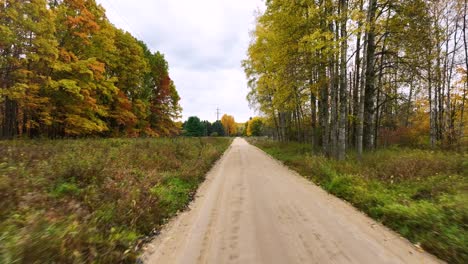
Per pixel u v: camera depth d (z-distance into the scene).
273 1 12.61
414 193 6.09
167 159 11.59
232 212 5.65
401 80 12.15
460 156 9.48
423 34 10.45
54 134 19.00
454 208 4.55
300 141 25.67
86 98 17.50
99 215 4.61
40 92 15.98
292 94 15.70
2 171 5.48
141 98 29.62
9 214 3.89
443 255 3.48
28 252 2.96
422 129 23.56
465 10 15.05
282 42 12.80
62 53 15.77
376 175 7.94
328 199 6.66
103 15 19.72
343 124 11.09
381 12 10.88
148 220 4.98
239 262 3.40
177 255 3.70
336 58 11.51
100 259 3.41
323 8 11.34
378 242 3.97
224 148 30.42
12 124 16.50
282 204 6.18
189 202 6.77
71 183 6.04
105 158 8.52
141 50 26.53
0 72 13.49
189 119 79.06
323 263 3.31
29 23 13.31
